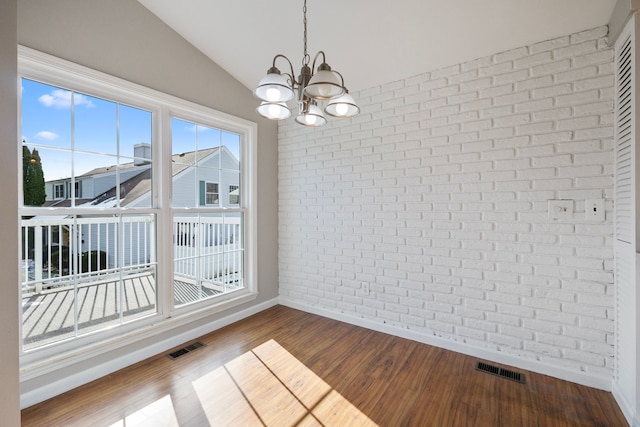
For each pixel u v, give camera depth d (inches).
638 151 57.1
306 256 125.5
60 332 73.1
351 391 71.9
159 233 91.7
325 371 80.4
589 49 71.3
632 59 58.2
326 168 118.3
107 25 77.8
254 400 68.6
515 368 81.3
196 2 83.2
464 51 84.8
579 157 72.7
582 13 68.2
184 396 69.6
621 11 61.1
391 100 101.7
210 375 78.2
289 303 131.2
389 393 71.2
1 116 33.4
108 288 82.0
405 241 100.0
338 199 115.3
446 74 91.0
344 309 115.0
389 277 103.8
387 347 93.8
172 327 93.6
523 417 62.7
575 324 74.1
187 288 102.9
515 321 81.8
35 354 67.6
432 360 85.9
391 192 102.4
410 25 80.2
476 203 86.8
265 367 82.2
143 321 87.4
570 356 74.9
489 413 64.1
